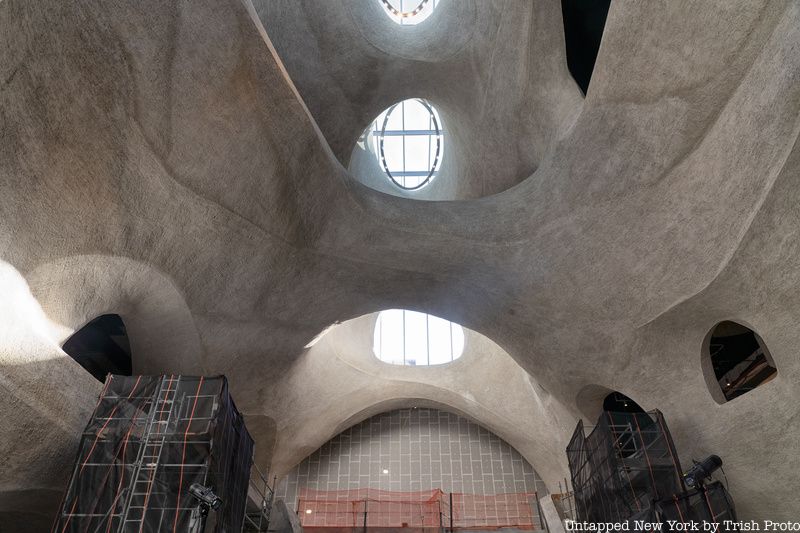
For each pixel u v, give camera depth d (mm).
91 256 7875
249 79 8391
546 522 14023
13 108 6258
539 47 10977
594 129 9977
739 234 8180
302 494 18109
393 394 18500
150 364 10672
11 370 6555
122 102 7391
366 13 14016
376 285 12281
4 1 5668
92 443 7008
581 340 11281
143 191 8164
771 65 7113
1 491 7141
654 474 9516
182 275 9367
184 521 6551
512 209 11492
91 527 6508
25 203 6770
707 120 8344
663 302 9711
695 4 7566
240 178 9156
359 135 15391
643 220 9703
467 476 18266
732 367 13445
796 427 8141
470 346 18375
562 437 15445
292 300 11578
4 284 6688
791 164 7168
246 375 12539
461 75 13906
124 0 6742
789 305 7867
